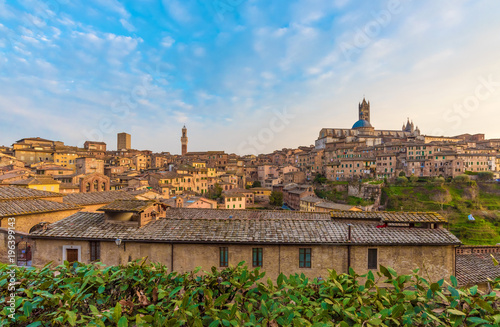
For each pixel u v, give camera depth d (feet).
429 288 18.29
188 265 56.59
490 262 66.69
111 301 22.50
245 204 331.98
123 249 57.52
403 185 332.19
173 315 17.51
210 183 374.22
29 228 72.28
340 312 18.11
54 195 91.09
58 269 25.45
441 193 298.56
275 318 17.69
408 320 16.43
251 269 55.72
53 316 18.10
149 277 23.94
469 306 17.25
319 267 55.62
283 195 380.58
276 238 56.03
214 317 17.22
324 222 63.98
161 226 61.98
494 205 278.05
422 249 55.11
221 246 56.75
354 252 55.36
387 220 61.26
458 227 244.42
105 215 64.34
